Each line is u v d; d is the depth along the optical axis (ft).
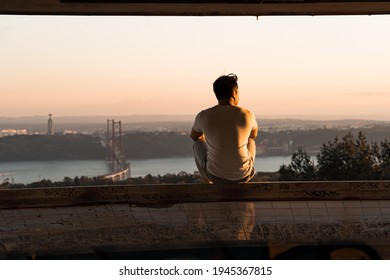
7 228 9.93
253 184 11.17
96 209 10.94
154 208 11.00
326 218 10.30
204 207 10.91
